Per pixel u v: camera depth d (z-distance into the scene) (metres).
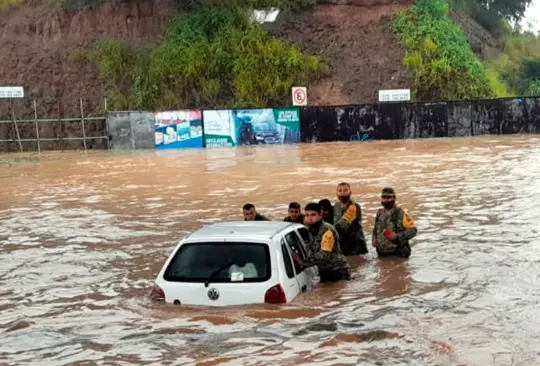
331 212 12.02
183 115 42.78
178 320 8.27
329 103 47.50
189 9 52.97
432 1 53.53
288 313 8.41
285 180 23.55
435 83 47.47
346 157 31.84
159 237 14.51
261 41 49.47
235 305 8.75
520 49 65.38
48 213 18.47
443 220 15.12
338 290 9.73
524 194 18.44
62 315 8.97
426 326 7.84
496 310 8.45
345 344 7.24
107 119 43.41
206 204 18.84
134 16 52.00
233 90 47.72
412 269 10.90
